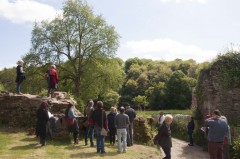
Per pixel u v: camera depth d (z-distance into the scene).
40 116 11.95
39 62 37.00
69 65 39.56
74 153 11.23
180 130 24.48
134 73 77.00
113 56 37.97
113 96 55.56
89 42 37.62
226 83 18.84
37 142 12.38
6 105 14.96
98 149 11.66
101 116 11.53
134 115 14.25
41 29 37.44
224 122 9.41
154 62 86.44
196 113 21.28
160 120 19.45
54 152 11.11
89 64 38.12
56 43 37.62
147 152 13.06
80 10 37.06
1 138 12.59
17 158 9.93
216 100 19.05
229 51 19.55
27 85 36.47
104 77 38.03
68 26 37.16
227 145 11.07
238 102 18.70
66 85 40.06
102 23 37.62
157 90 59.16
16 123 14.72
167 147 9.66
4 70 48.16
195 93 21.78
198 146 19.16
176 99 56.28
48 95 15.80
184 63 75.44
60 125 13.47
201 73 20.64
